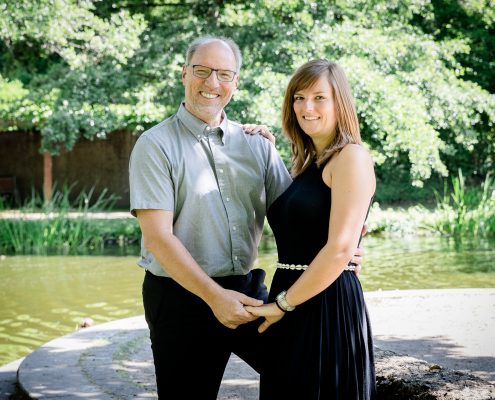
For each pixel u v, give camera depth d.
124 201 18.33
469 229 12.67
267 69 11.41
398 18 13.56
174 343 2.75
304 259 2.58
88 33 11.48
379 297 6.15
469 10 16.19
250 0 12.27
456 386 2.80
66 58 11.84
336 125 2.61
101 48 11.62
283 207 2.64
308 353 2.51
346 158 2.47
